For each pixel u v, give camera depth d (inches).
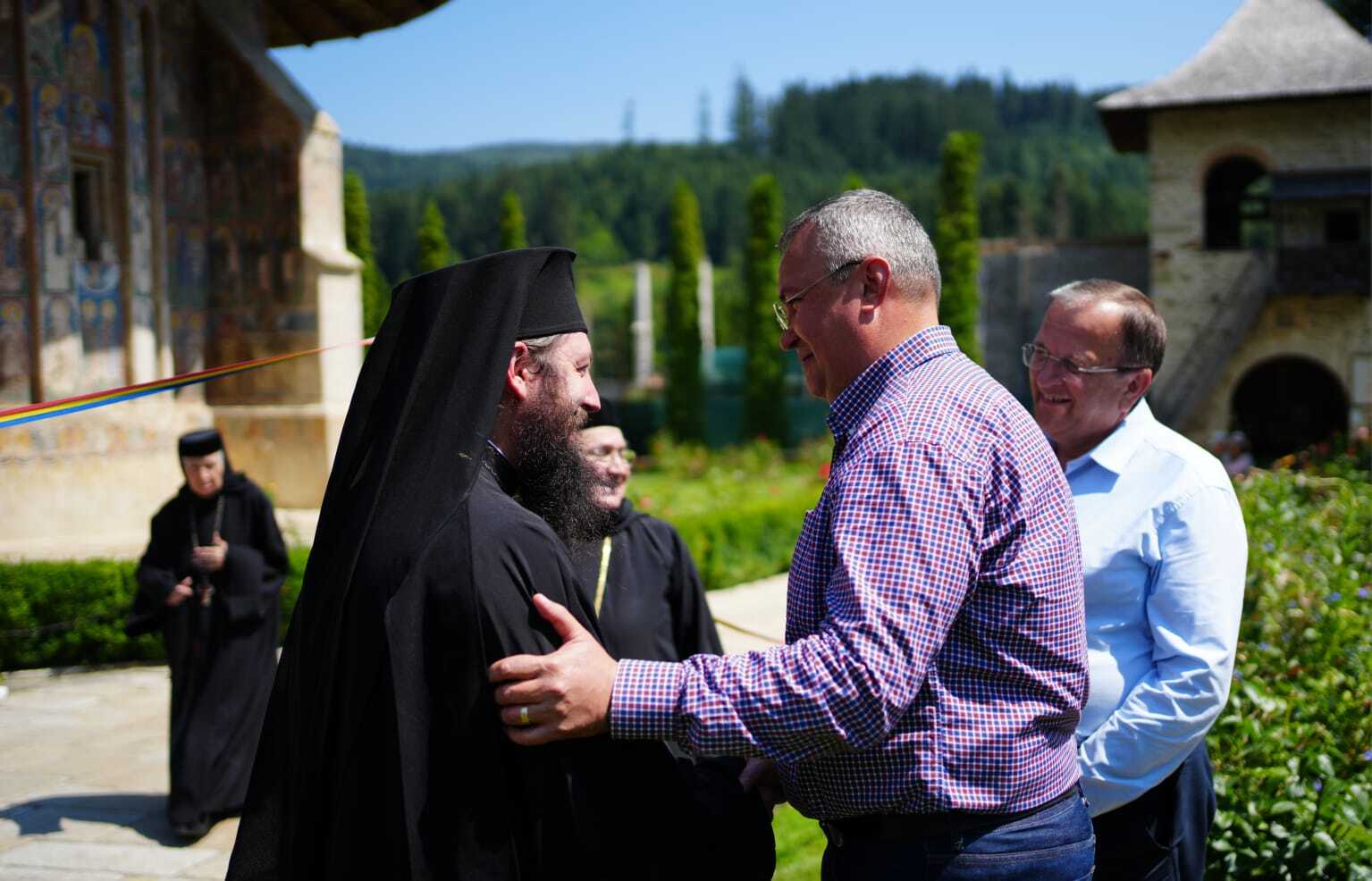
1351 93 915.4
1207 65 982.4
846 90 6722.4
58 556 342.6
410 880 72.2
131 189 422.6
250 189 482.0
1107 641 107.6
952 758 76.8
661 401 1160.2
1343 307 946.7
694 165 4790.8
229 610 208.1
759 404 1000.9
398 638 74.1
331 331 478.9
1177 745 101.3
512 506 79.3
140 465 421.7
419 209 3838.6
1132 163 6486.2
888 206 84.6
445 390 79.7
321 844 78.0
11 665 314.7
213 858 190.2
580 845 77.4
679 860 83.5
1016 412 80.9
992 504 76.8
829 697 70.6
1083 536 108.7
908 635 71.6
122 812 210.2
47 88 386.6
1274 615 193.2
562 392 85.0
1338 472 452.1
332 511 82.4
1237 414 1053.2
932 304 85.4
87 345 406.0
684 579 165.6
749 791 94.0
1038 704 78.9
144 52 434.3
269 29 526.3
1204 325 977.5
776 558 482.9
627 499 167.0
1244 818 134.9
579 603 79.5
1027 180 6186.0
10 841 196.1
